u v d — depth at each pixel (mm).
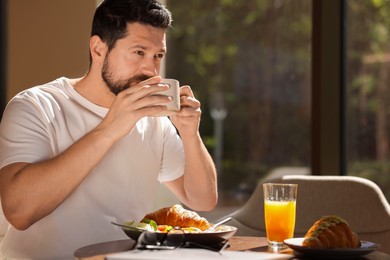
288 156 3904
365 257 1679
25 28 3529
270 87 3979
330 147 3246
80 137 2100
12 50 3543
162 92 1866
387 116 3320
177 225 1819
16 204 1890
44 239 2035
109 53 2055
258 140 4129
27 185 1879
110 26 2039
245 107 4227
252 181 4180
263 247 1798
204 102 4395
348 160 3273
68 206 2047
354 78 3283
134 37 2014
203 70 4414
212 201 2258
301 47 3750
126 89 1897
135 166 2162
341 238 1656
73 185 1912
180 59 4449
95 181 2082
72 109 2117
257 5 4074
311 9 3391
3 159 1953
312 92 3295
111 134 1892
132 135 2166
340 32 3232
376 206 2566
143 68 2035
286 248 1793
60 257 2031
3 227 2330
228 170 4289
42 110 2047
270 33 3988
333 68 3238
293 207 1828
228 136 4348
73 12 3500
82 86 2168
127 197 2143
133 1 2025
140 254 1590
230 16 4258
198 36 4402
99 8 2088
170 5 4457
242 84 4191
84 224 2059
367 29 3312
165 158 2312
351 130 3277
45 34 3518
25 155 1952
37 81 3533
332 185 2619
